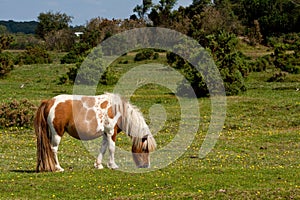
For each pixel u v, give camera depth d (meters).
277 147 18.50
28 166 14.46
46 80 41.03
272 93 31.73
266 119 24.03
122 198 10.46
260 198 10.32
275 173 13.41
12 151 17.14
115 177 12.67
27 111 22.22
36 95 31.67
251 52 61.97
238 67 35.09
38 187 11.54
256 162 15.49
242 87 31.95
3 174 12.86
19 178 12.41
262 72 43.12
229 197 10.38
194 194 10.64
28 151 17.25
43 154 13.32
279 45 45.53
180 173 13.42
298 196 10.40
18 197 10.72
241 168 14.26
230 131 21.89
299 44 46.84
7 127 21.69
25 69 47.12
